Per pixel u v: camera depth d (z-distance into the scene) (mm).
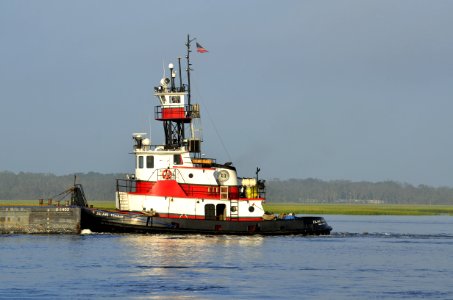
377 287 156125
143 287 150375
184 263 181625
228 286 153250
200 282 156875
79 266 174500
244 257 194500
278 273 171250
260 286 154500
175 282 156375
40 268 171375
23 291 145375
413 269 183375
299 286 155500
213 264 181375
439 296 146750
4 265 175000
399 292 150625
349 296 146000
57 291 145750
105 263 179125
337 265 187125
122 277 161000
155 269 172125
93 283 153875
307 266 183625
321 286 156000
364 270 180250
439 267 187500
